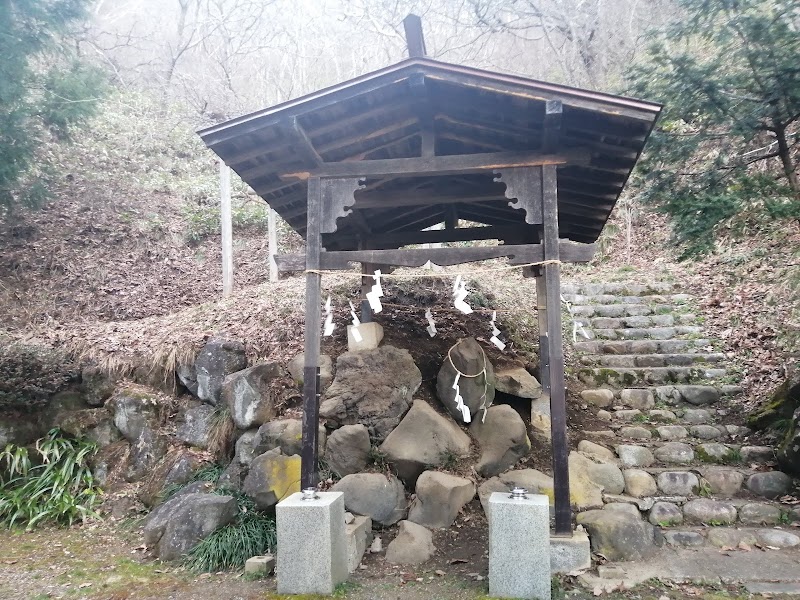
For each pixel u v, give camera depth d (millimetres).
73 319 8570
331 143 4512
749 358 6523
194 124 15797
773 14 5406
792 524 4352
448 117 4383
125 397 6344
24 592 3906
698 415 5801
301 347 6574
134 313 8977
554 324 3998
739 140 6121
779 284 7512
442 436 5113
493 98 4039
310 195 4488
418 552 4215
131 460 6090
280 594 3662
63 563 4484
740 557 4000
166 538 4566
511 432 5266
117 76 16797
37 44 7277
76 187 11062
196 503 4668
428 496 4645
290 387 5922
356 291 7688
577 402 6117
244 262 10727
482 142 4535
